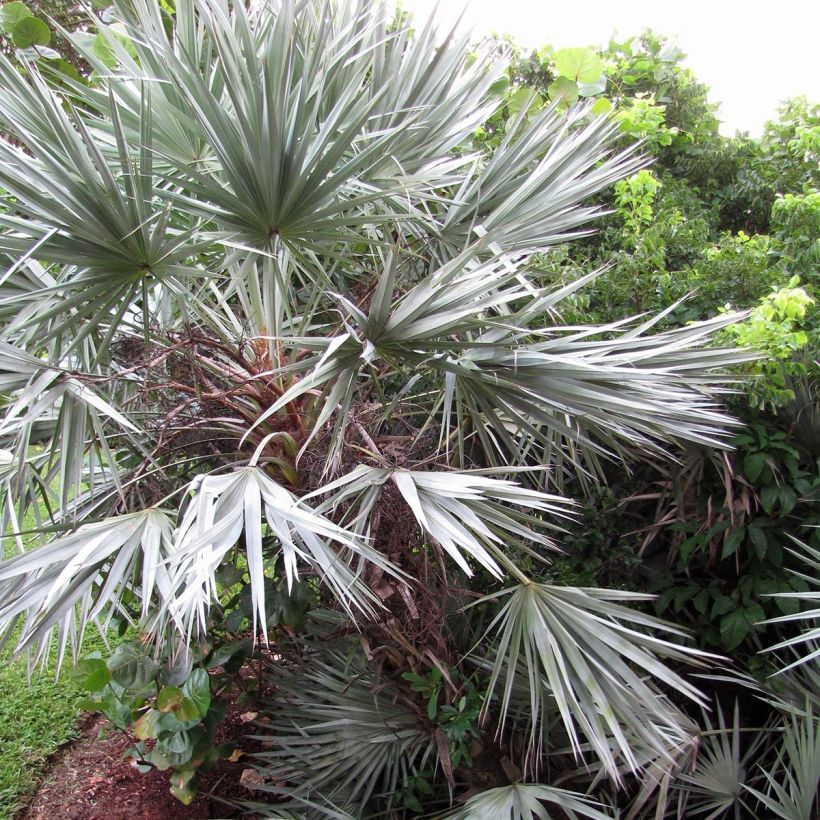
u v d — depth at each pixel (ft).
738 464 8.84
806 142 12.48
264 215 6.81
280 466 7.64
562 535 9.73
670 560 9.46
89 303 6.90
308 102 6.64
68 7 13.85
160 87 7.77
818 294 10.17
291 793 8.27
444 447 9.08
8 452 7.72
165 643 7.79
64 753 10.85
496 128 12.95
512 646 6.62
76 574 6.05
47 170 6.40
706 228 11.21
